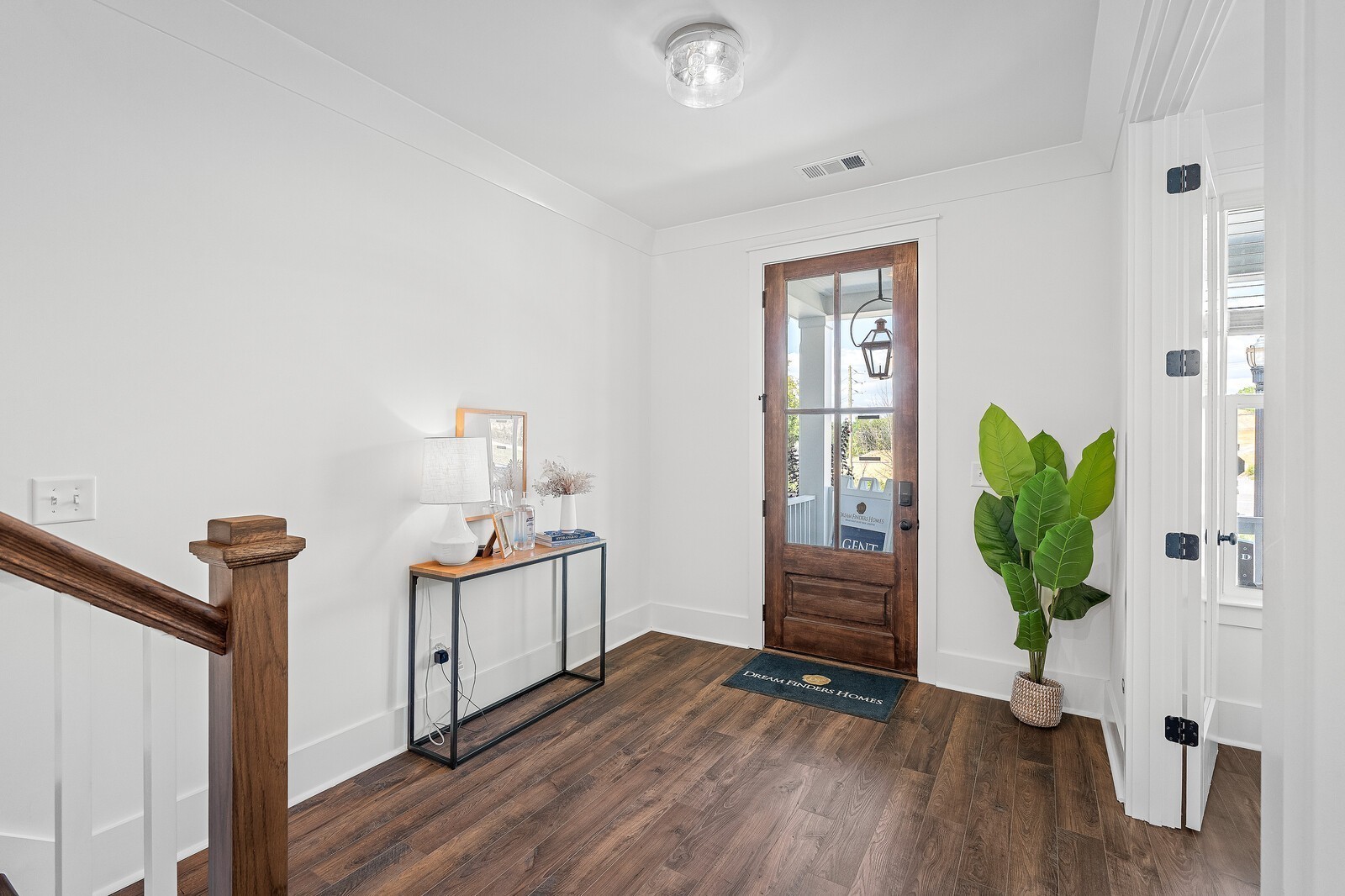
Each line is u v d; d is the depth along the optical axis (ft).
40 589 5.56
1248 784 7.71
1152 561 6.87
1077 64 7.61
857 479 11.65
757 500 12.50
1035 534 8.70
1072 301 9.77
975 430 10.50
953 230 10.66
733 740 8.77
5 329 5.33
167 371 6.31
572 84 8.10
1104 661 9.55
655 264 13.64
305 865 6.18
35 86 5.47
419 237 8.75
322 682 7.61
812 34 7.05
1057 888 5.90
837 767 8.05
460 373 9.36
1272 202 2.63
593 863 6.24
